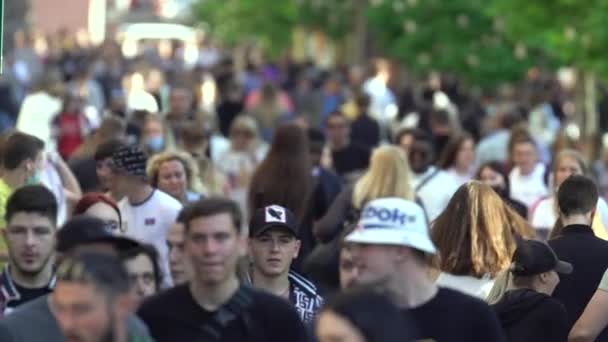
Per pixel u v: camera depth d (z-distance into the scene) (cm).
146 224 1638
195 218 1083
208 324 1095
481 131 3900
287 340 1101
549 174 2344
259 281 1394
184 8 10844
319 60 8525
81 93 4472
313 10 7444
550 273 1328
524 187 2294
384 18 5903
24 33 6656
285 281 1397
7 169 1681
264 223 1380
